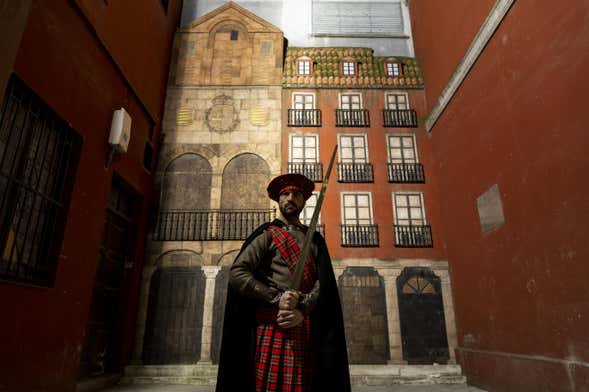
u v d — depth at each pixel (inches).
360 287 383.6
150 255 384.5
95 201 272.7
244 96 452.1
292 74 466.6
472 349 334.3
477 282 330.3
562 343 226.1
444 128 401.4
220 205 407.8
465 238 352.8
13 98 195.9
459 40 370.3
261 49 474.9
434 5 436.8
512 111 281.9
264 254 79.4
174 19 495.2
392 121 444.5
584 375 205.0
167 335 361.7
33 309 203.2
